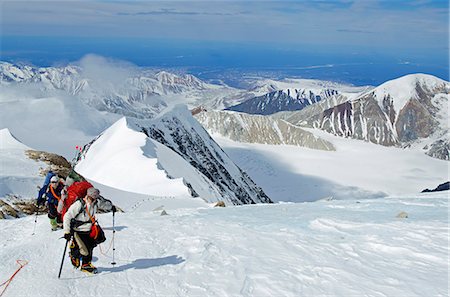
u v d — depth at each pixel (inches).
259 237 524.7
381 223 592.4
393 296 335.6
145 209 1178.0
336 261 422.6
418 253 440.1
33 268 401.1
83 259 393.1
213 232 560.4
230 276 381.7
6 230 651.5
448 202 846.5
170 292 347.6
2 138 1585.9
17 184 981.8
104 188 1350.9
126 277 383.2
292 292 344.5
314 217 673.0
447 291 343.6
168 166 2701.8
